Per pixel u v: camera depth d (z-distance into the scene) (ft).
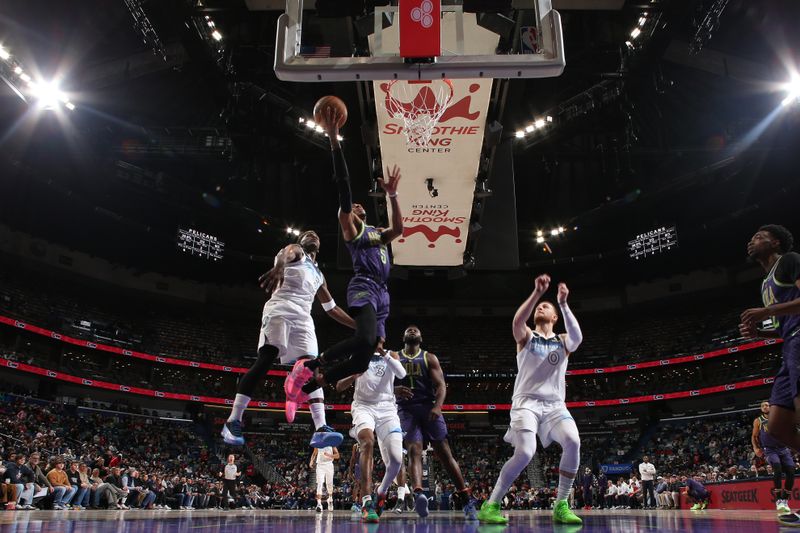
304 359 15.44
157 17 81.25
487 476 109.81
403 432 23.48
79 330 116.37
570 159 109.60
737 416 113.80
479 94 38.52
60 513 29.35
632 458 115.55
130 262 129.90
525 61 16.65
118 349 116.37
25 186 104.17
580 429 130.31
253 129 98.22
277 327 15.69
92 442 90.89
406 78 17.10
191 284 139.74
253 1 53.98
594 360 137.39
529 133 101.45
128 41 87.04
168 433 111.96
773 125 98.73
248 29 82.38
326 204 128.16
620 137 104.32
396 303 150.51
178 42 88.48
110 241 122.42
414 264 55.93
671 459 106.63
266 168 120.37
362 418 22.45
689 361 122.62
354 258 15.07
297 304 16.15
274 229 128.88
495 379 135.23
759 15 80.94
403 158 44.52
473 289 148.56
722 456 97.35
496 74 17.04
